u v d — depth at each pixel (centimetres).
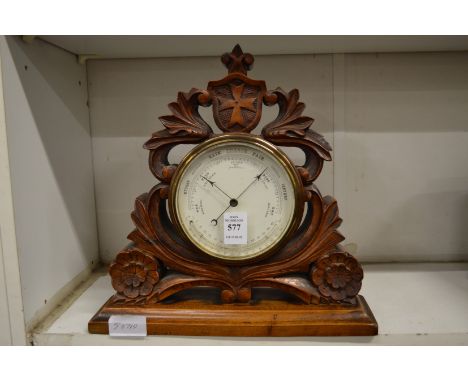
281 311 69
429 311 75
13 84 66
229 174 68
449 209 98
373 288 86
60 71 83
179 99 69
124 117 97
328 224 69
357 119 96
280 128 68
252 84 68
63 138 83
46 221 76
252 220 69
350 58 94
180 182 68
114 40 79
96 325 70
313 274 69
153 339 70
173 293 71
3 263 66
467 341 67
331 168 97
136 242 71
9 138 64
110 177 99
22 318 68
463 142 96
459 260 100
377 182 97
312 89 95
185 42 82
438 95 95
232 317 69
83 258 93
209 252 69
